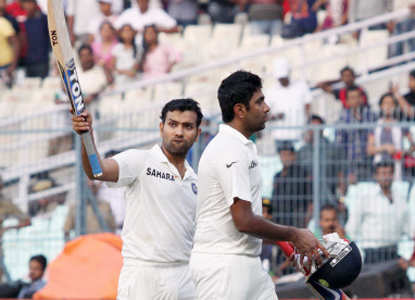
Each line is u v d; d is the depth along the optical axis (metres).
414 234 31.83
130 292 19.28
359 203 31.73
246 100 16.44
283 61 38.94
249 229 15.88
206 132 32.84
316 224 31.72
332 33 42.62
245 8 55.25
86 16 51.56
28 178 35.41
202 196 16.66
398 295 29.34
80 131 16.05
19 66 51.56
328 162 31.91
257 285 16.67
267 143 34.88
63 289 25.94
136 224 19.25
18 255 33.78
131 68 45.94
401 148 32.00
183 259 19.52
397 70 42.53
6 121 37.53
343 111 36.66
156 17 49.41
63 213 34.75
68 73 15.66
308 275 17.19
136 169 18.98
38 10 51.88
